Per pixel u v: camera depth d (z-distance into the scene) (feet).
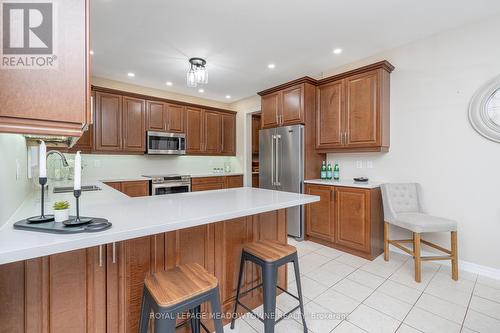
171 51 9.77
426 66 8.86
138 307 4.25
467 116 7.98
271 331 4.55
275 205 5.03
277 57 10.41
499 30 7.39
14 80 2.62
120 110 12.66
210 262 5.22
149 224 3.43
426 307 6.08
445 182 8.48
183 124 14.99
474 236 7.91
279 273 6.67
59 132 2.87
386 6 7.00
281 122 12.12
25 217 3.99
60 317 3.52
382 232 9.76
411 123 9.27
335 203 10.05
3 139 3.53
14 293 3.22
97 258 3.82
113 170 13.44
